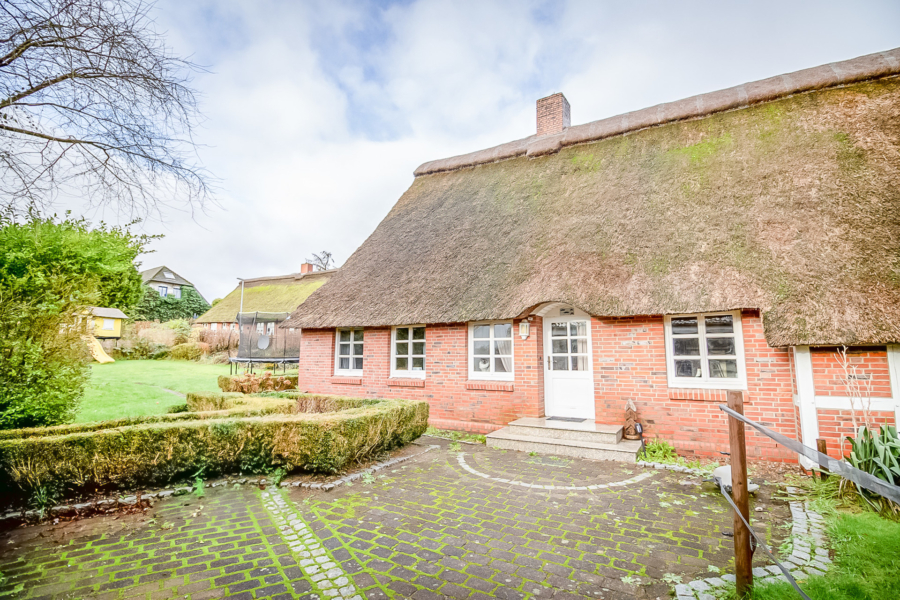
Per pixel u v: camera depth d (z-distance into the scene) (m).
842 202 7.26
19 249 8.70
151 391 12.95
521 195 12.16
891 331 5.55
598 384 8.22
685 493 5.50
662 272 7.73
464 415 9.70
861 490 4.79
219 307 42.41
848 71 9.70
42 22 4.60
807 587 3.06
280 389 12.94
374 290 11.55
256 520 4.70
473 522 4.64
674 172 9.84
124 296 25.77
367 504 5.20
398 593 3.24
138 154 5.40
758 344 7.05
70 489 5.07
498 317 8.79
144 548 3.99
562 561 3.74
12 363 5.91
